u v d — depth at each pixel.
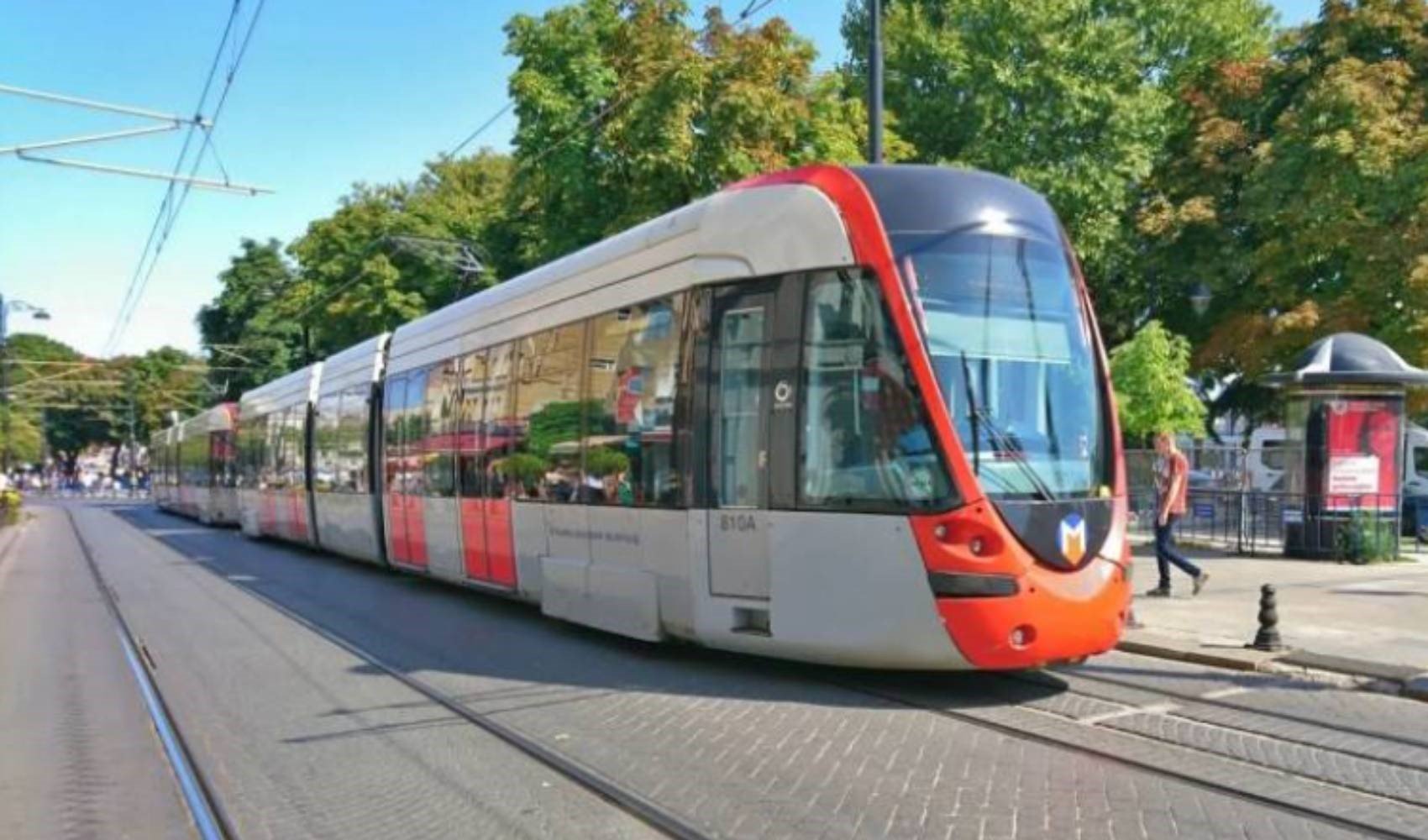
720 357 9.78
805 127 20.69
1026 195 9.55
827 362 8.95
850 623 8.66
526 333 13.29
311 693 9.69
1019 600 8.23
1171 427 21.81
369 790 6.91
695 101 19.72
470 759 7.49
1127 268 28.20
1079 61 27.73
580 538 11.68
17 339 104.06
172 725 8.70
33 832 6.38
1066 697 8.75
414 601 15.65
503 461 13.66
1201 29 30.19
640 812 6.28
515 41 22.20
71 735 8.56
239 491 31.91
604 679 9.81
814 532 8.86
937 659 8.38
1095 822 5.94
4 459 74.38
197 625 13.92
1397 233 21.69
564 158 21.52
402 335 18.23
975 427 8.46
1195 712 8.27
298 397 24.61
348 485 20.48
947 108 28.11
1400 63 22.53
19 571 22.52
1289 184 22.89
